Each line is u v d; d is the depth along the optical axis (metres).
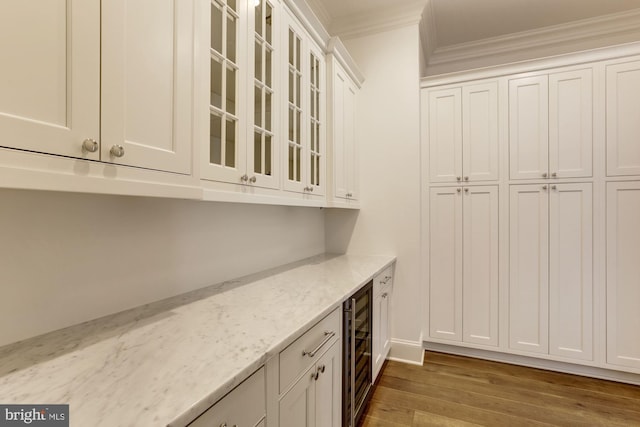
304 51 1.83
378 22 2.65
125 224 1.13
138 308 1.17
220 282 1.59
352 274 1.87
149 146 0.83
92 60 0.69
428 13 2.67
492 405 1.97
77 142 0.67
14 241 0.84
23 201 0.86
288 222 2.25
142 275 1.19
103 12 0.72
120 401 0.60
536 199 2.42
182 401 0.60
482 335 2.57
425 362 2.56
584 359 2.30
